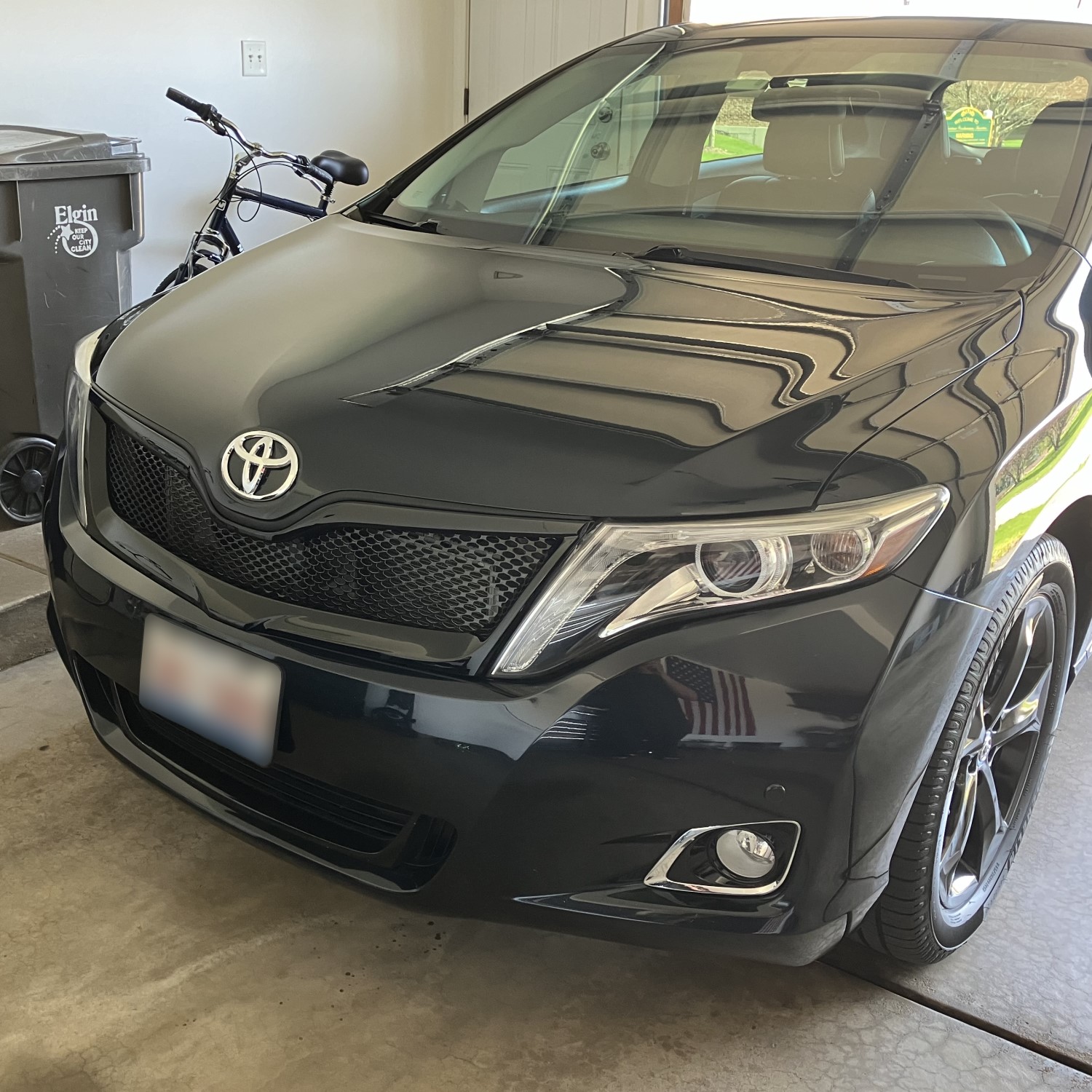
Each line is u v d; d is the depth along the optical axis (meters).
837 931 1.28
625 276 1.69
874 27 2.14
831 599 1.14
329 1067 1.36
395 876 1.27
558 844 1.18
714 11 4.39
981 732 1.47
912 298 1.58
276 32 4.32
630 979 1.54
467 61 5.17
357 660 1.21
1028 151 1.79
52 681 2.20
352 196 4.89
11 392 2.77
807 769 1.14
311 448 1.28
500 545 1.17
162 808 1.83
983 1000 1.53
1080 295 1.61
